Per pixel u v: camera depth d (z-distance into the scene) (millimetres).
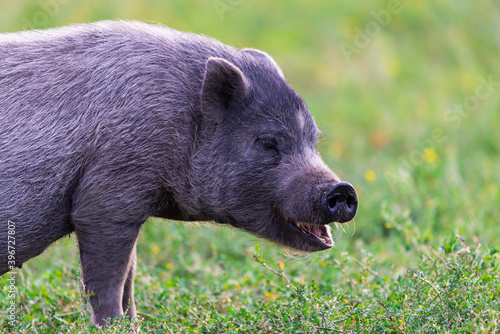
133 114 19484
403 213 25750
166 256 28547
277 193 20156
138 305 22719
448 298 18766
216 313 20625
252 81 20641
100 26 21031
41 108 19484
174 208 21156
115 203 19453
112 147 19328
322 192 19406
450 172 36031
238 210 20578
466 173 36594
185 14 51188
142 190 19672
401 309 19062
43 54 20047
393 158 40625
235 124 20188
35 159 19250
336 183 19328
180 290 23109
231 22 52000
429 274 21781
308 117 20984
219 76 19656
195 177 20219
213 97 19891
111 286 19953
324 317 18594
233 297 23297
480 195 33375
